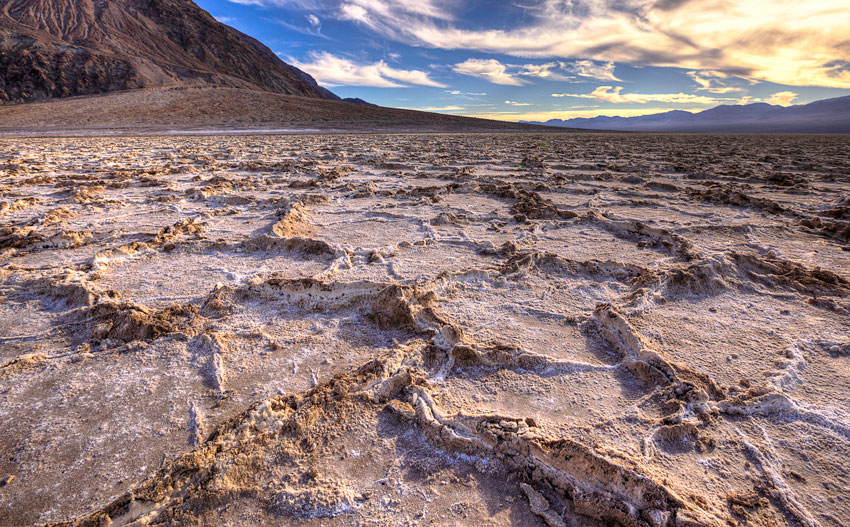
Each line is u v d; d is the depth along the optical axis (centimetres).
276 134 3391
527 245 494
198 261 446
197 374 257
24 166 1132
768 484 175
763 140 3084
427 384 244
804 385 238
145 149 1744
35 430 210
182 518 162
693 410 217
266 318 326
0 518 166
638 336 275
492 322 315
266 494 174
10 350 280
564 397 233
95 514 162
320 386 237
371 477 184
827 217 611
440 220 604
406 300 324
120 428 212
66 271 399
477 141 2522
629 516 161
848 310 319
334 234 543
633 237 529
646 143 2494
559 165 1230
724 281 377
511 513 170
